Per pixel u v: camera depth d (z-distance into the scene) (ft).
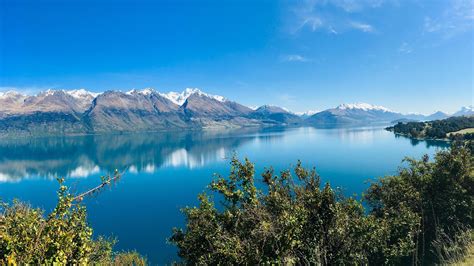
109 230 238.48
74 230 29.48
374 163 439.22
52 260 25.71
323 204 45.88
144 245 203.51
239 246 38.68
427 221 83.51
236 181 53.36
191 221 54.39
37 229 27.02
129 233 229.66
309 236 44.34
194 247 51.65
